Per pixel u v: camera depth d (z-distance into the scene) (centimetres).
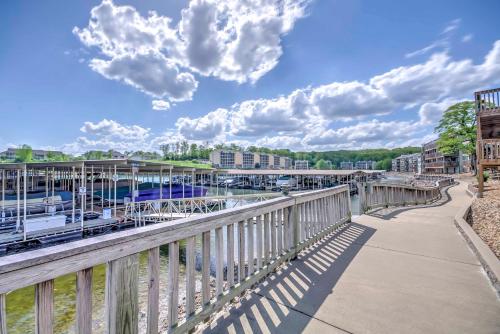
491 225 503
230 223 202
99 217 1420
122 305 120
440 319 183
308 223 360
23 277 85
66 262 98
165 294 463
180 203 1759
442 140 3200
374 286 237
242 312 195
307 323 179
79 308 103
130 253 123
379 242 381
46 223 1094
